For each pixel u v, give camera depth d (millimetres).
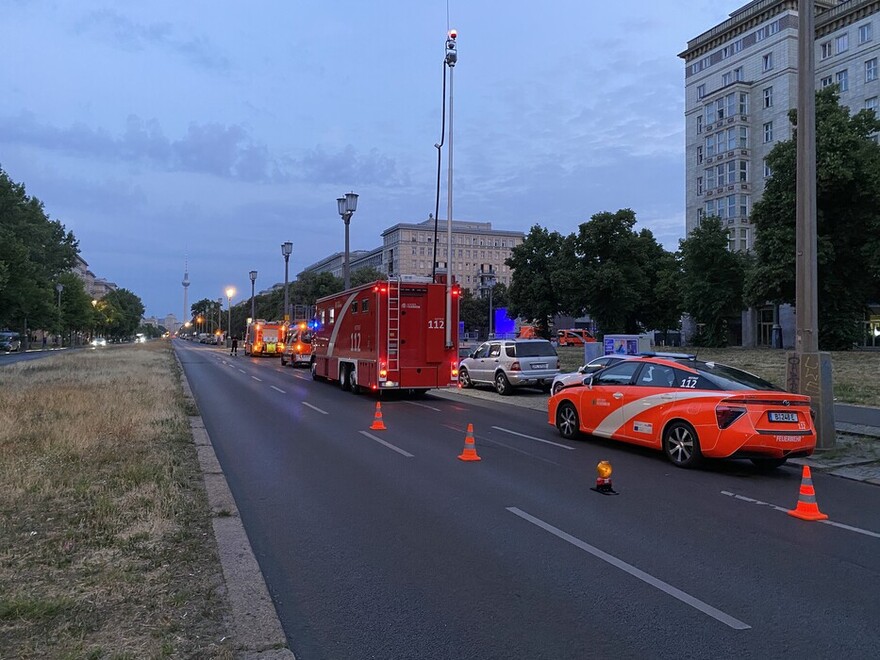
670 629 4055
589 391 11031
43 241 65000
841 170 31750
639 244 45094
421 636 3920
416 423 13414
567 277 45375
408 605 4371
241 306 132875
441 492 7480
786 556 5465
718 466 9344
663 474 8727
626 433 10180
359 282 68562
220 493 7180
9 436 9656
